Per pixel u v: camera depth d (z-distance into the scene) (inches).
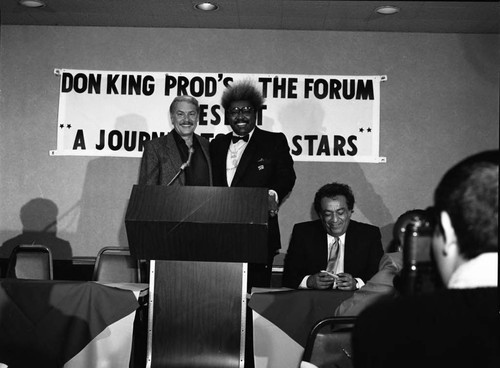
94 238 214.4
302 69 216.1
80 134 216.7
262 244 103.8
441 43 215.8
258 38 217.0
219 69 216.7
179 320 120.6
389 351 38.9
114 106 217.2
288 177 173.0
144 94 217.2
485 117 213.8
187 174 171.9
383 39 216.4
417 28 212.5
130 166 215.9
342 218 142.9
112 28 218.8
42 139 216.8
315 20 207.6
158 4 197.8
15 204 215.3
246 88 190.9
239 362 119.5
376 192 212.8
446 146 214.1
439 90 214.8
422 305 39.3
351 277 125.2
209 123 214.8
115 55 218.2
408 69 215.5
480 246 39.3
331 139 214.1
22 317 123.0
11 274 171.8
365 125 214.4
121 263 173.2
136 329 138.8
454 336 38.2
